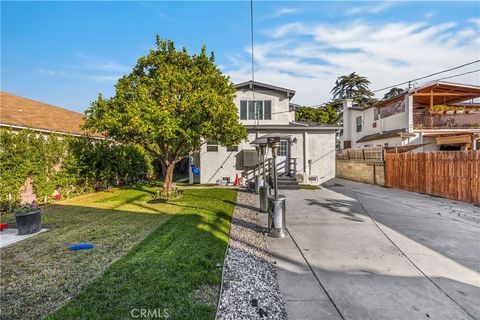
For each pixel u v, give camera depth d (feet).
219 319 9.59
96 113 28.50
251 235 19.35
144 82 31.22
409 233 19.62
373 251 16.29
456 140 49.14
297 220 23.38
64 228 21.11
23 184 29.71
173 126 26.81
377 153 49.08
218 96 29.84
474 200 29.81
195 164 54.24
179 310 9.87
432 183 36.09
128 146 51.26
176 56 33.40
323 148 48.96
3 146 27.61
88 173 39.73
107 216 25.00
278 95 51.75
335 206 29.14
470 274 13.20
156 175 66.08
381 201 31.99
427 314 9.97
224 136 32.07
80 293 11.05
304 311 10.23
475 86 53.16
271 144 20.17
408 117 54.54
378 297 11.18
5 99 41.19
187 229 19.77
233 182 48.47
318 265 14.40
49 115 44.19
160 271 12.91
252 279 12.71
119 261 14.17
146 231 19.75
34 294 11.23
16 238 18.78
